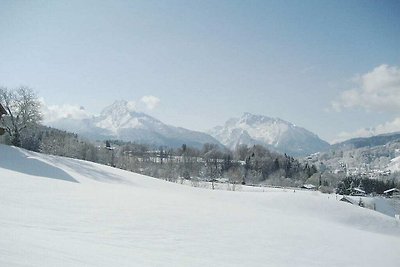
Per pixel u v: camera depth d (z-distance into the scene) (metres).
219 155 155.00
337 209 40.84
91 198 22.64
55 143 85.81
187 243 14.95
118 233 14.90
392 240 24.70
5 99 60.22
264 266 13.23
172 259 11.98
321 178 139.50
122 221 17.17
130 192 28.55
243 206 31.59
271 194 48.56
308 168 156.62
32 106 61.62
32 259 7.80
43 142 84.56
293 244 17.72
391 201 89.94
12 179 25.97
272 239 18.11
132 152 155.50
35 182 26.27
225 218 22.12
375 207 81.12
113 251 11.49
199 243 15.24
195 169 120.81
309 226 24.48
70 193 23.58
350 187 125.56
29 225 13.56
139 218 18.38
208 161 139.12
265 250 15.70
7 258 7.46
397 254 19.30
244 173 131.38
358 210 41.25
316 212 40.34
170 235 15.88
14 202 17.80
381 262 17.00
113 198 23.88
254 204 41.72
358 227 36.62
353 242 21.12
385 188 136.50
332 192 123.75
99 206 20.19
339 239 21.28
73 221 15.70
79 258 9.09
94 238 13.34
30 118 61.56
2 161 40.94
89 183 35.12
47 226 14.00
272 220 24.30
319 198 45.75
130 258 10.85
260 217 24.81
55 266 7.66
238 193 50.00
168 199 27.14
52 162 45.47
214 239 16.34
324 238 20.72
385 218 39.75
